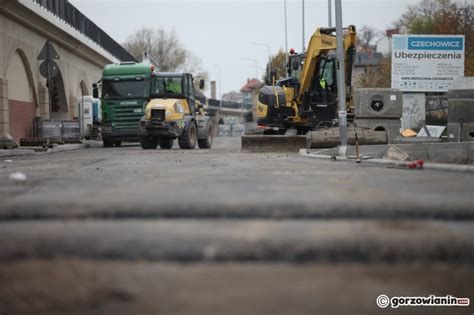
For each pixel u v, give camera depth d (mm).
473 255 3123
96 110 39438
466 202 4770
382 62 64562
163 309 2475
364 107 21266
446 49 32219
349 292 2650
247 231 3619
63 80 36469
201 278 2830
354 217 4262
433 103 38562
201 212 4348
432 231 3586
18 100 29016
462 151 16125
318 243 3236
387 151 15461
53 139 28234
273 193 5766
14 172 10469
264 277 2836
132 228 3805
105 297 2615
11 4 25734
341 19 16906
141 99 28844
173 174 9266
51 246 3334
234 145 33000
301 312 2441
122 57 57969
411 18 60094
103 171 10336
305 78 21844
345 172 9648
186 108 26266
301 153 17672
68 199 5289
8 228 3918
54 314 2465
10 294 2666
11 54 27188
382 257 3104
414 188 6379
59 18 33062
